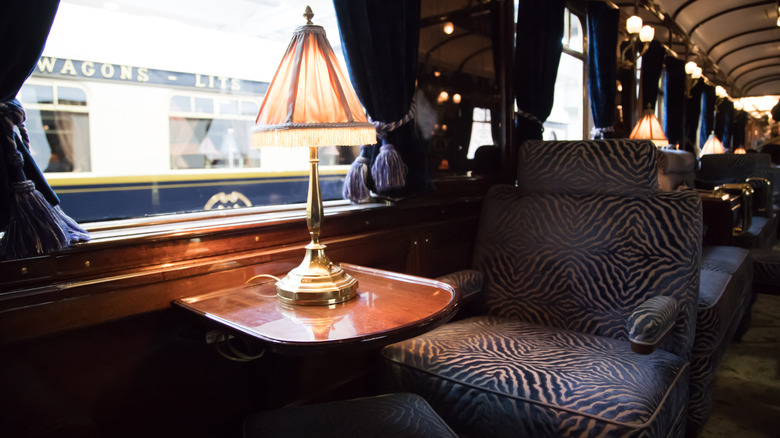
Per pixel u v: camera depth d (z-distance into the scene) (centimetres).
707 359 211
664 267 182
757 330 351
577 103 525
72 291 123
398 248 221
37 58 113
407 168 213
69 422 127
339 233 194
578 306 196
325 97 128
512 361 155
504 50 319
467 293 205
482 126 308
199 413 160
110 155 235
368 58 192
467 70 293
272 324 117
